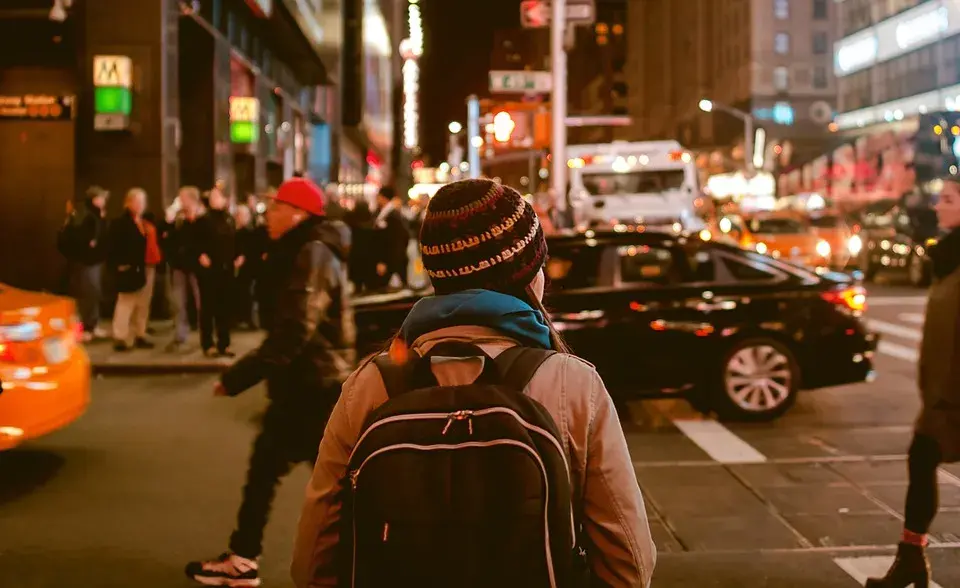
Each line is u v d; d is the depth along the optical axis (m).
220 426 8.59
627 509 1.87
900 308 18.80
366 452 1.70
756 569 5.14
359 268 15.81
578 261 8.95
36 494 6.51
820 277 9.05
